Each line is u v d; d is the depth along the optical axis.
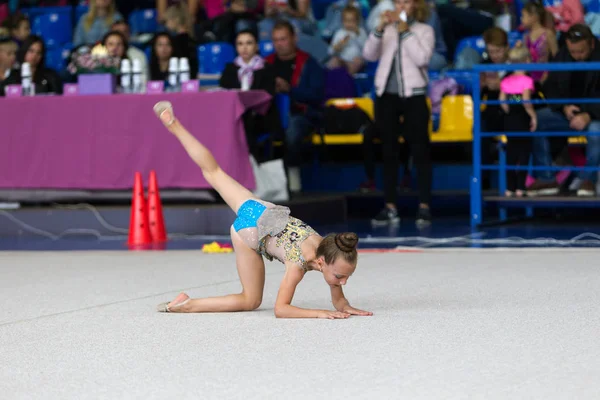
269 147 19.44
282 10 25.08
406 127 19.36
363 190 21.34
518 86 18.83
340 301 9.37
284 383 6.62
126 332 8.70
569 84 18.81
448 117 21.12
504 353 7.46
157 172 18.11
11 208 18.98
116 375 6.98
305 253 9.15
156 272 13.16
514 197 18.55
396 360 7.27
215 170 9.94
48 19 28.77
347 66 23.75
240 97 17.59
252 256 9.59
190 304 9.70
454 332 8.34
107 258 14.98
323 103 21.47
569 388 6.36
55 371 7.16
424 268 12.98
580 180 19.48
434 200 21.22
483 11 25.05
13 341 8.40
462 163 22.17
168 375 6.94
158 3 27.70
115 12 26.98
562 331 8.32
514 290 10.81
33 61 21.03
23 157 18.88
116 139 18.30
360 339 8.11
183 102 17.80
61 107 18.64
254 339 8.21
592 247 15.08
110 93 18.77
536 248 14.97
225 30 25.44
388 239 16.73
